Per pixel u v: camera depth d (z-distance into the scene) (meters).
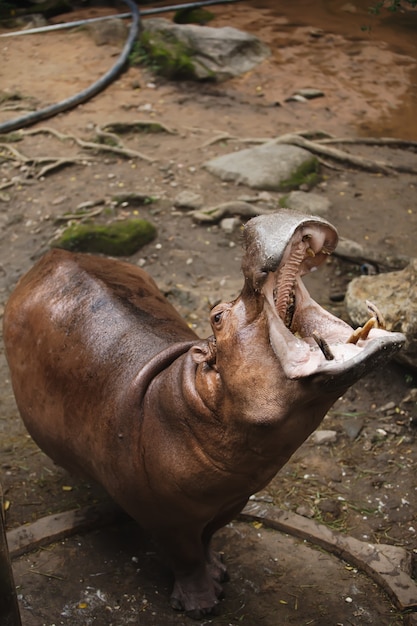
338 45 13.24
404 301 6.14
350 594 4.56
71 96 11.41
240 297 3.45
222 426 3.66
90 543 4.89
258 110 11.09
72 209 8.60
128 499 4.23
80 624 4.35
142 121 10.38
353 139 10.16
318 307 3.35
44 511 5.17
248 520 5.04
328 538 4.83
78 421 4.49
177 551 4.35
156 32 12.49
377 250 7.80
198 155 9.69
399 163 9.64
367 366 3.00
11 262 7.87
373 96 11.61
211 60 12.14
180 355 4.25
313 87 11.84
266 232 3.09
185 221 8.34
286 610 4.47
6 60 12.84
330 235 3.19
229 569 4.71
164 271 7.65
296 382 3.23
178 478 3.88
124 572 4.69
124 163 9.53
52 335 4.71
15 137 10.23
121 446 4.17
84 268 4.97
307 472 5.48
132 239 7.93
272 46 13.15
